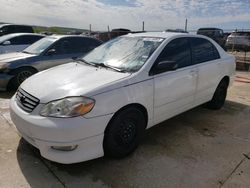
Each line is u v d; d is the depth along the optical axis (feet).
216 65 15.12
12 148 10.96
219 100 16.46
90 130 8.82
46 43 22.80
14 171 9.37
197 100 14.17
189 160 10.40
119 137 9.97
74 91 9.03
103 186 8.70
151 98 10.91
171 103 12.12
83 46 24.13
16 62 20.02
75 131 8.50
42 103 8.98
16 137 12.00
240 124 14.39
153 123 11.52
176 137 12.48
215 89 15.64
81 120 8.60
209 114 15.85
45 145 8.75
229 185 8.88
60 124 8.46
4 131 12.64
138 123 10.64
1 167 9.58
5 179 8.91
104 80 9.80
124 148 10.30
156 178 9.18
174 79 11.94
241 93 21.36
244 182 9.06
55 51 22.18
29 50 23.17
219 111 16.49
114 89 9.50
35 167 9.65
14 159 10.12
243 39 56.54
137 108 10.52
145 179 9.11
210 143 11.94
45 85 9.84
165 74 11.51
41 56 21.35
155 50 11.60
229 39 58.75
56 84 9.77
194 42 13.92
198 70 13.55
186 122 14.44
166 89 11.57
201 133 13.02
